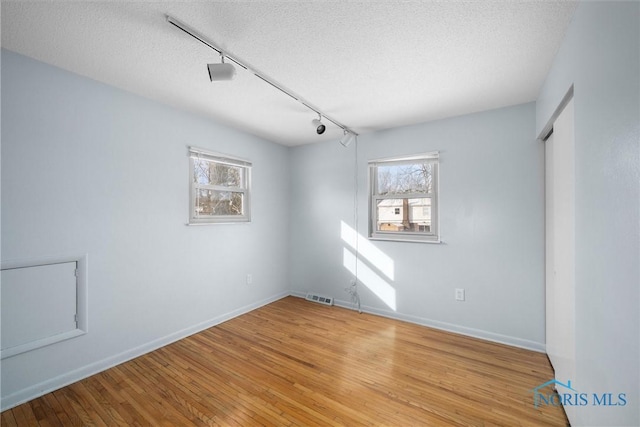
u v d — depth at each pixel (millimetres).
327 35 1639
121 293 2320
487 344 2627
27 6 1384
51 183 1946
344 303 3717
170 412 1729
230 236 3316
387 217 3430
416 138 3148
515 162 2609
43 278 1922
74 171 2057
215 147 3121
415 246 3158
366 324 3121
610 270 1076
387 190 3438
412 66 1979
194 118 2902
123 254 2336
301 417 1685
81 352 2088
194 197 2934
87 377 2094
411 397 1858
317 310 3582
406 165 3287
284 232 4160
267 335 2838
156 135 2572
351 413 1715
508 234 2639
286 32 1608
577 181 1403
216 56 1863
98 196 2184
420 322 3111
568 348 1696
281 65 1970
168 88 2326
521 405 1774
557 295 1980
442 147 2986
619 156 1003
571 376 1627
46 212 1923
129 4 1387
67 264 2029
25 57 1838
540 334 2494
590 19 1240
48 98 1934
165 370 2191
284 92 2389
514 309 2609
